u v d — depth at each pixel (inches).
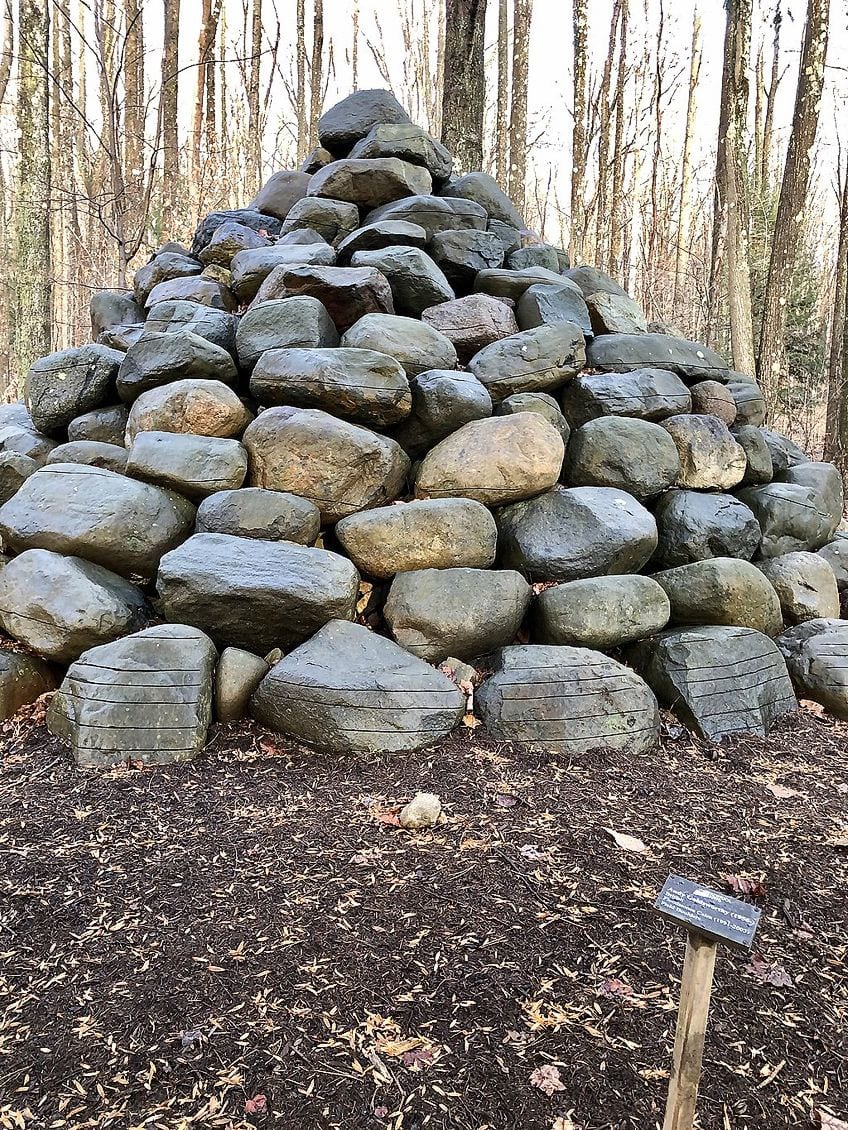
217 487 177.0
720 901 59.7
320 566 159.3
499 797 130.3
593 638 166.9
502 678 155.6
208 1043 78.7
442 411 191.2
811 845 120.1
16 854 110.0
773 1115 72.8
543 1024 82.1
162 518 173.3
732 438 214.4
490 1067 76.5
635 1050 79.0
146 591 177.3
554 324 213.8
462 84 348.2
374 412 186.7
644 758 147.9
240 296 245.9
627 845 117.1
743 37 411.5
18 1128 69.0
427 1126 70.3
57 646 155.8
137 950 91.8
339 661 149.0
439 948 93.3
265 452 179.9
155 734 139.0
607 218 922.7
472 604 164.6
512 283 235.9
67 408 210.4
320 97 669.3
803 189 417.4
